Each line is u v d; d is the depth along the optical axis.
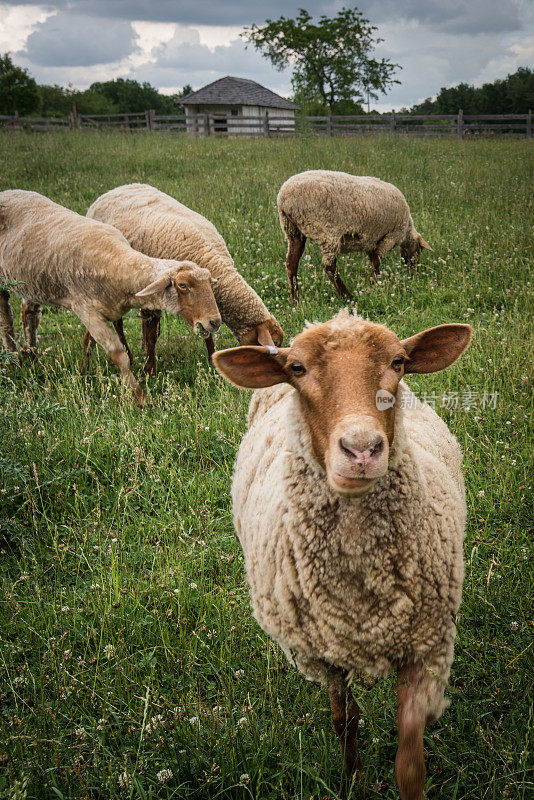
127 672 3.11
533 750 2.54
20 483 4.46
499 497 4.16
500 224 10.30
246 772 2.59
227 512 4.35
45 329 8.26
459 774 2.49
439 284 8.30
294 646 2.47
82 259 6.14
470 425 4.97
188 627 3.45
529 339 6.09
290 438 2.36
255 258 9.93
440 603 2.32
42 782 2.51
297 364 2.25
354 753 2.59
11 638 3.38
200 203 12.32
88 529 4.17
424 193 12.70
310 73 51.06
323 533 2.27
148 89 107.19
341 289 8.43
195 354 7.21
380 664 2.33
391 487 2.24
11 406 4.97
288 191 8.55
